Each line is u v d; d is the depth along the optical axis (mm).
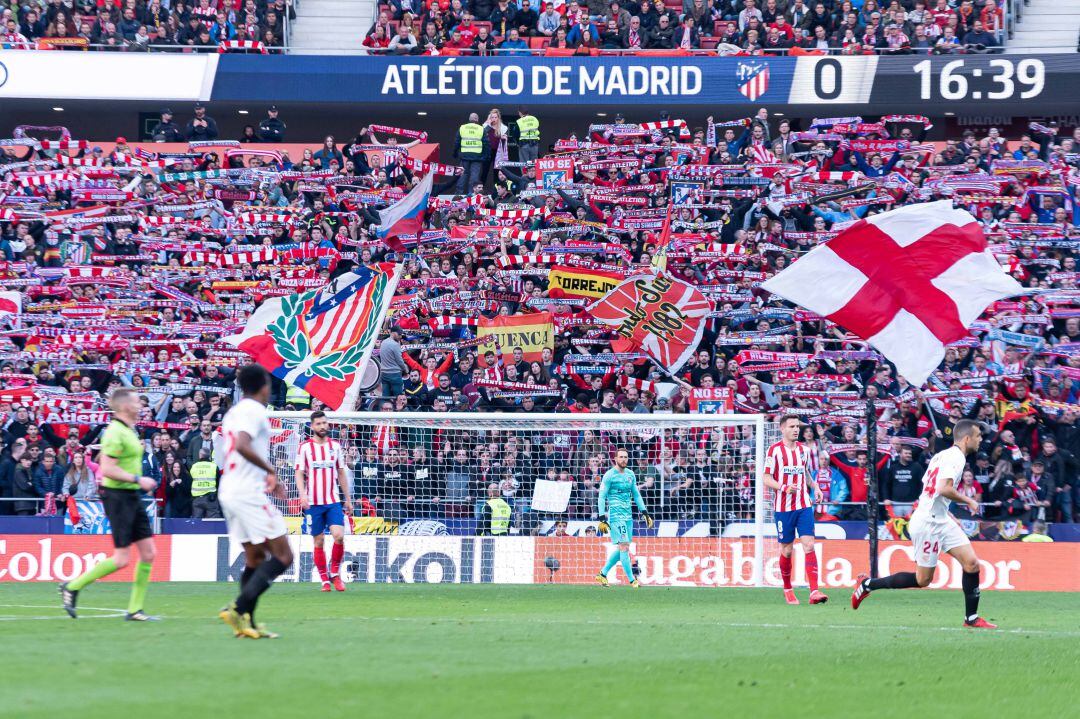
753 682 18422
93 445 48125
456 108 74188
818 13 71625
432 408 50375
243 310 54469
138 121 78000
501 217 57750
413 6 74750
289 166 63594
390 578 46062
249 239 58844
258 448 22547
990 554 45344
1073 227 55625
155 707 14828
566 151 60469
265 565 22719
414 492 46875
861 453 47000
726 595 39406
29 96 70750
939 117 76750
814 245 55812
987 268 37688
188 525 47000
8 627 25484
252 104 72938
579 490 46844
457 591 40312
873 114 72875
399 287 55125
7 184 59219
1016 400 48625
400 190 59469
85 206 59719
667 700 16453
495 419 45719
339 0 80250
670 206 53844
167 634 23609
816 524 45812
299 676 17672
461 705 15547
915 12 71562
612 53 71312
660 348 50969
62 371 52188
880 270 37906
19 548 46938
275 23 74000
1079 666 21609
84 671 17969
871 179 57969
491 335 52344
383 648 21438
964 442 28531
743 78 70188
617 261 56500
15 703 15047
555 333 53719
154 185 60469
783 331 53062
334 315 46062
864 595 30906
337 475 39656
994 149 62562
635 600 36500
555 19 73875
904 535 45375
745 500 46219
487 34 72250
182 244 57250
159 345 52250
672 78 70438
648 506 46562
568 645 22688
